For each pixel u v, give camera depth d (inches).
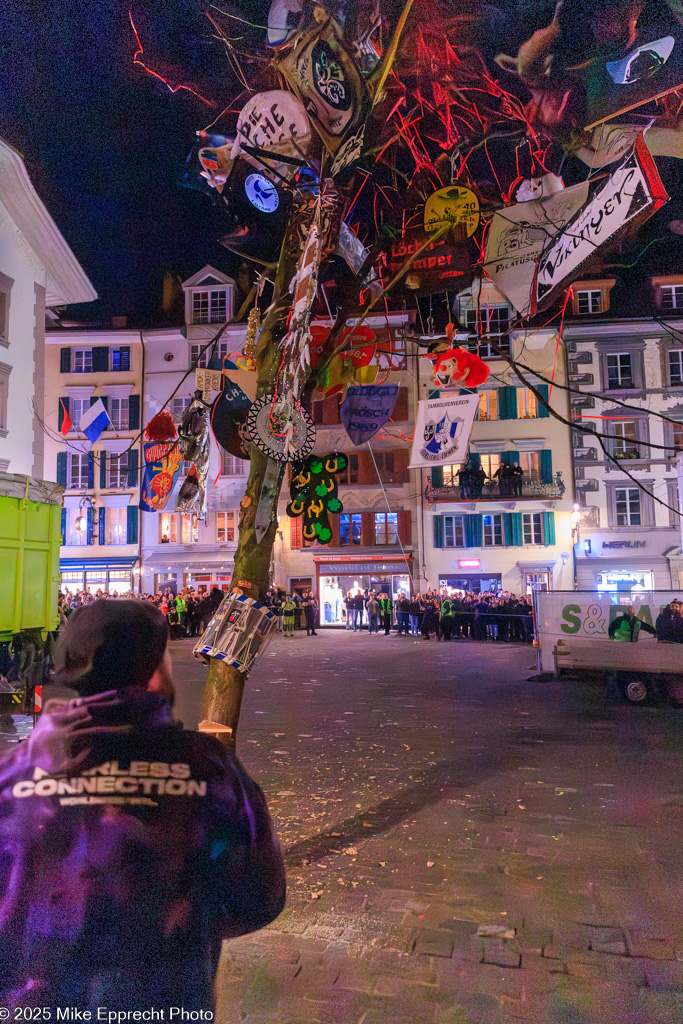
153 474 226.7
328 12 151.7
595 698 427.2
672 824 197.9
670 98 151.8
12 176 654.5
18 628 386.3
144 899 46.7
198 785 50.0
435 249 183.9
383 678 532.7
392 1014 110.7
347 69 157.2
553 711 383.9
